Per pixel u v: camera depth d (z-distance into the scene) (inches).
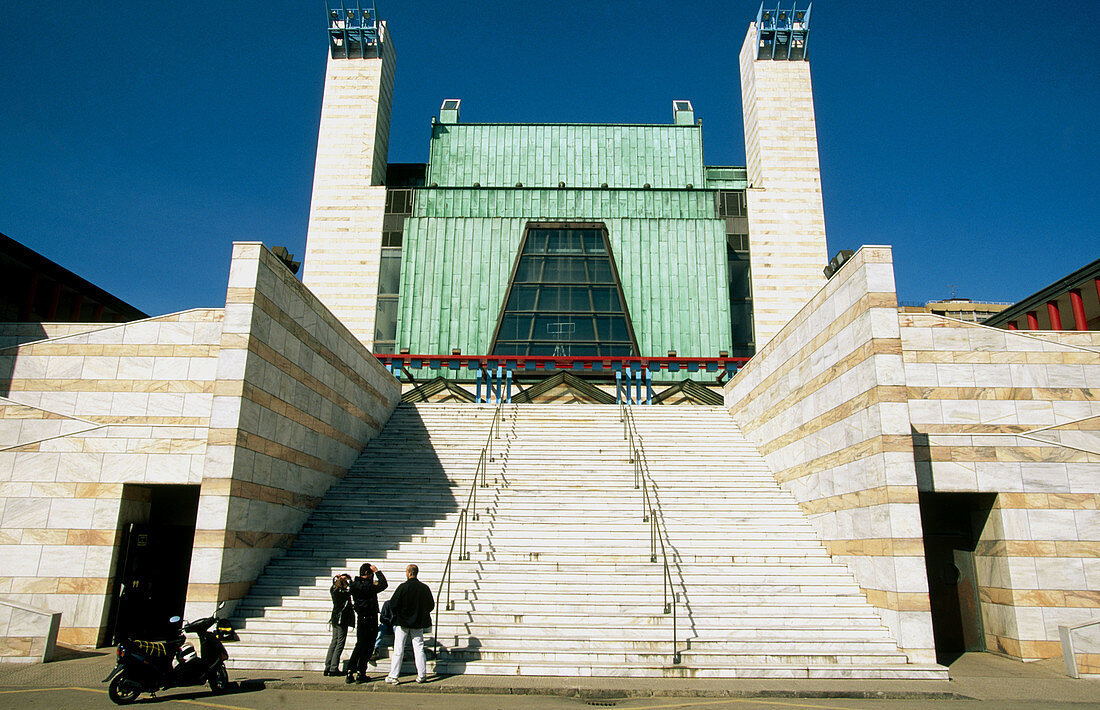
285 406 667.4
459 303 1464.1
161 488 677.3
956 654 624.1
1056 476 616.7
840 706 422.6
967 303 3538.4
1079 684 493.0
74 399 712.4
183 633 437.4
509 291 1429.6
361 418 892.0
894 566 533.0
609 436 928.9
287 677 462.3
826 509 660.7
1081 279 1045.2
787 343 784.3
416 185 1835.6
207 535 546.6
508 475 807.1
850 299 625.3
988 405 749.9
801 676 487.5
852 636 526.3
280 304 660.1
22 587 595.8
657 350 1425.9
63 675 482.0
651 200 1606.8
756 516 710.5
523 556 629.3
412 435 941.8
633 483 781.9
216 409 575.2
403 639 458.3
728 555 631.8
